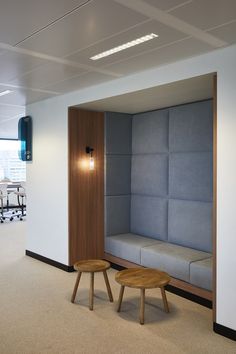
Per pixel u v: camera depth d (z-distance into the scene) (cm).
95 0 207
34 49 292
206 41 272
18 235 729
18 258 548
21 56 310
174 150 451
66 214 479
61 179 488
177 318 327
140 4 212
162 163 470
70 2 209
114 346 277
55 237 501
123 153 520
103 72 362
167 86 346
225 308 291
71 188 474
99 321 321
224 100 287
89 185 492
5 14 225
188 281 367
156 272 345
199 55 305
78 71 358
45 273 469
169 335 294
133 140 524
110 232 507
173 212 452
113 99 413
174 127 451
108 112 502
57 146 495
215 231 296
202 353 266
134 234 515
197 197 420
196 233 420
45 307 353
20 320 323
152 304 359
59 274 464
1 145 1143
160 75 341
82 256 487
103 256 505
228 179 285
